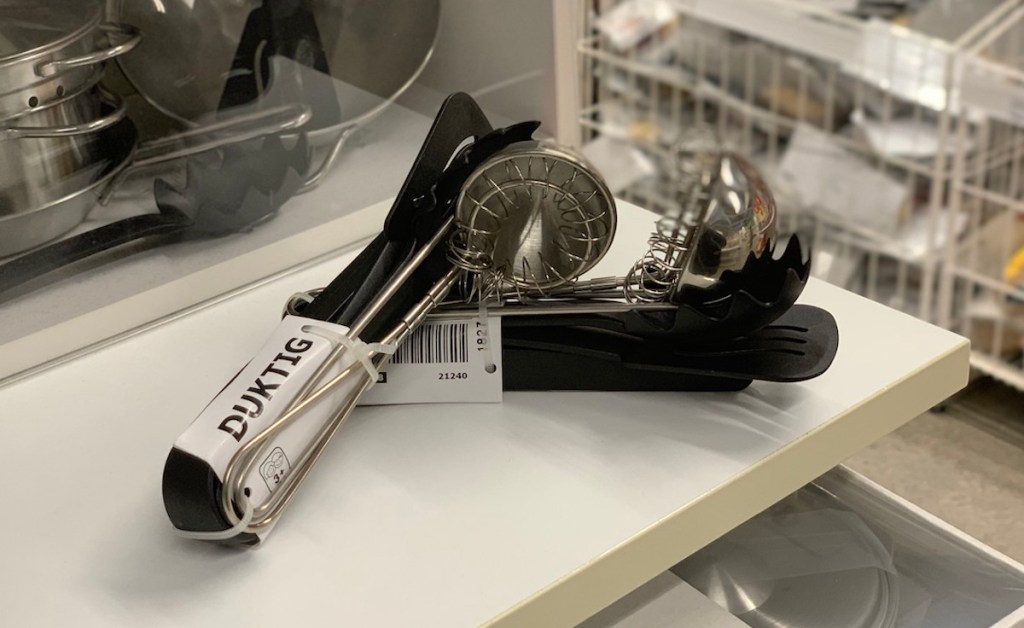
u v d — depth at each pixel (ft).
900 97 3.43
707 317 1.63
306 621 1.36
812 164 3.74
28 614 1.40
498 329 1.70
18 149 1.94
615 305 1.69
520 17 2.42
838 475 2.05
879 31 3.14
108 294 1.99
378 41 2.38
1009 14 3.10
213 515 1.41
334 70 2.34
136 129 2.22
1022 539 2.81
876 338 1.86
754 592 1.82
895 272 3.59
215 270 2.09
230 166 2.20
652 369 1.68
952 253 3.23
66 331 1.92
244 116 2.24
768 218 1.69
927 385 1.81
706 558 1.90
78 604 1.41
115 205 2.14
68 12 2.01
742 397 1.73
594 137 3.96
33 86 1.93
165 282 2.03
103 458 1.68
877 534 1.94
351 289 1.68
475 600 1.38
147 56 2.15
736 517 1.60
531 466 1.60
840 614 1.76
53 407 1.81
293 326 1.60
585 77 3.38
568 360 1.73
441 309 1.72
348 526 1.51
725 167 1.71
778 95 3.90
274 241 2.17
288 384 1.51
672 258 1.86
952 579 1.82
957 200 3.18
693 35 3.96
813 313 1.77
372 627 1.35
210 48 2.18
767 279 1.66
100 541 1.52
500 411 1.73
